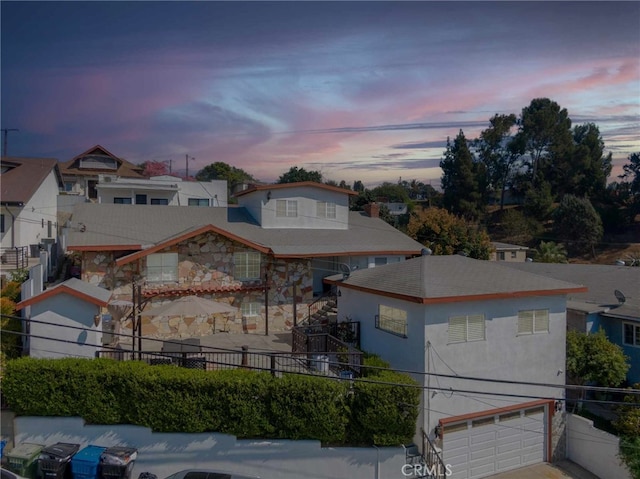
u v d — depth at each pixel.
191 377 13.31
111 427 13.19
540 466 15.74
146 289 20.81
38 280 17.84
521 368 15.64
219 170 83.06
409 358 15.03
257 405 13.38
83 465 12.37
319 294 25.56
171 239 20.75
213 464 13.29
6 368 13.10
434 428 14.19
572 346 17.95
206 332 22.03
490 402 15.15
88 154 52.81
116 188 38.28
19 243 28.17
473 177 68.06
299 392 13.28
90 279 20.58
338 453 13.38
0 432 13.05
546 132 69.19
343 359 15.77
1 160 33.50
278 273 23.48
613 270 25.19
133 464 13.03
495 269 17.33
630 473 14.09
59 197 39.44
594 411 17.84
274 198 26.61
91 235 21.86
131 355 15.72
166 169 69.00
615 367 17.41
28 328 15.23
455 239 41.03
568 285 16.27
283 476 13.34
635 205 62.47
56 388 13.15
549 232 60.66
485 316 15.09
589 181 66.06
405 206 72.94
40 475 12.29
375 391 13.38
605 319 20.55
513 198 74.69
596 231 57.06
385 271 18.44
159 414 13.18
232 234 21.84
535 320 15.91
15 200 27.88
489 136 74.62
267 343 20.45
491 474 15.15
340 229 28.23
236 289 22.14
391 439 13.52
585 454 15.64
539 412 15.99
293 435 13.40
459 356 14.70
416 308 14.69
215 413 13.30
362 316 18.22
